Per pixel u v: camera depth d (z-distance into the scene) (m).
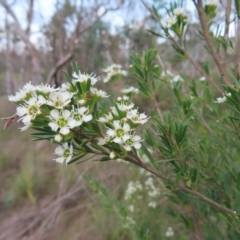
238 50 0.16
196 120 0.21
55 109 0.11
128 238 0.41
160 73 0.22
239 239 0.18
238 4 0.16
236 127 0.17
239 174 0.17
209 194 0.19
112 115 0.13
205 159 0.19
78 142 0.12
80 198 0.53
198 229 0.19
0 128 0.87
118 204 0.29
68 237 0.46
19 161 0.73
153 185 0.38
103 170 0.50
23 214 0.55
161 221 0.37
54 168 0.63
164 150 0.14
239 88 0.13
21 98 0.12
